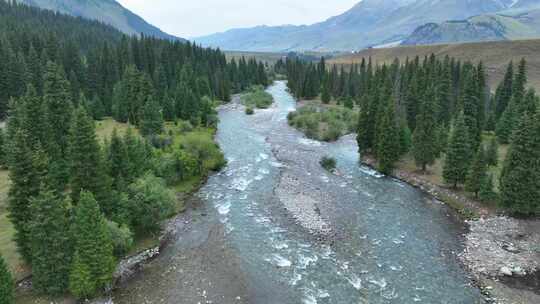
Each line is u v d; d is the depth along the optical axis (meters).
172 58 146.12
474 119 71.88
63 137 59.12
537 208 47.41
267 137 89.19
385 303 32.81
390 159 65.62
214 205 53.00
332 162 69.62
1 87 84.81
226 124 102.06
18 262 35.62
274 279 36.12
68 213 36.75
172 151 63.03
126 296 33.62
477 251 41.28
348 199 54.81
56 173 47.00
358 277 36.47
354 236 44.28
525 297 33.62
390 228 46.41
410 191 58.97
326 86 138.12
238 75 170.75
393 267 38.19
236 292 34.25
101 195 40.94
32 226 31.16
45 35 134.50
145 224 43.28
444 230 46.25
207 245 42.53
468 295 33.97
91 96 105.44
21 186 33.41
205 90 131.62
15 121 57.69
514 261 39.12
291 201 53.34
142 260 39.56
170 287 34.97
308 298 33.38
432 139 63.59
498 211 50.09
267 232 45.19
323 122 99.44
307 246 42.03
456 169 56.19
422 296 33.78
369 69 141.00
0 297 28.02
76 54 114.44
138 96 86.12
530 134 47.00
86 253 32.41
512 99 78.94
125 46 137.00
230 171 66.19
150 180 46.34
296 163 70.69
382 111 71.12
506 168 49.81
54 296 32.75
